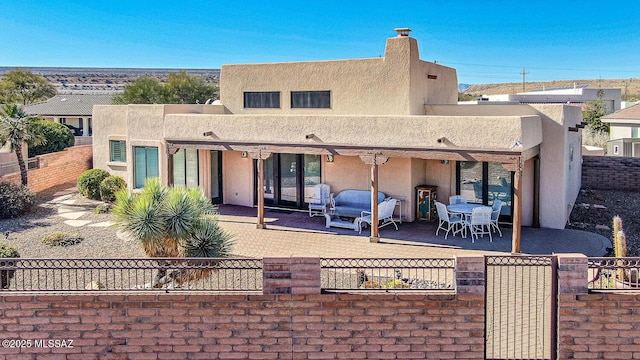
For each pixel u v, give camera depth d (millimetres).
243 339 10188
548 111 18750
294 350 10188
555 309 10000
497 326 10773
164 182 22547
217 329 10172
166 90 65438
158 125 22422
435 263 14328
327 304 10109
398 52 19844
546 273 12992
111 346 10219
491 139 16047
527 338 10312
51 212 22281
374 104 20422
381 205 18531
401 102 19938
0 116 24922
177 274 12242
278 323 10156
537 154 18828
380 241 17516
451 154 16641
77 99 61781
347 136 17891
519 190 15773
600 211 21531
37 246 17172
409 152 17141
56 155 28875
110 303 10164
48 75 124938
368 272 13961
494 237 17859
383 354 10148
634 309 9805
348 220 20219
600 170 26484
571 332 9898
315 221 20406
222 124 19922
